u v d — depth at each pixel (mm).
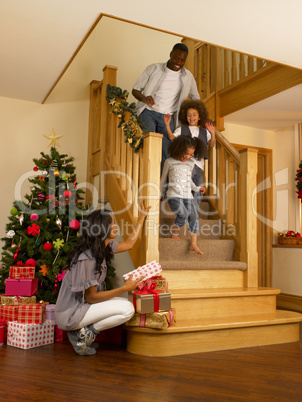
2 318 2816
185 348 2508
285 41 2697
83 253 2396
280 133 5133
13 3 2311
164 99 4008
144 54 5266
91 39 4902
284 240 4641
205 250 3416
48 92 3973
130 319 2475
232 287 3160
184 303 2734
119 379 2014
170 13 2352
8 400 1721
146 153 2879
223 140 3994
